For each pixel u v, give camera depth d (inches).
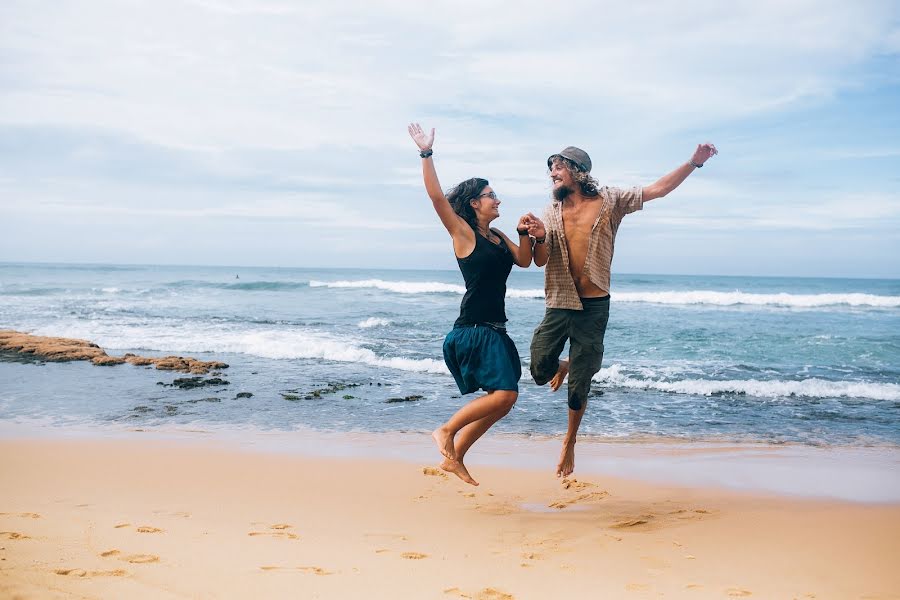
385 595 121.7
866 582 133.3
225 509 184.2
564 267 179.0
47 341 568.4
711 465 251.0
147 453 256.5
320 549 149.4
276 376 461.1
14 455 249.8
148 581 123.2
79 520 165.8
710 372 489.7
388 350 578.9
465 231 167.3
